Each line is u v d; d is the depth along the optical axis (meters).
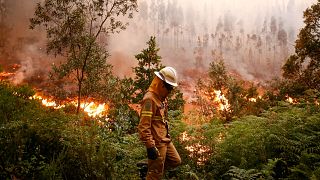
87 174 5.06
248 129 6.45
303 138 5.85
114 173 5.12
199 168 6.31
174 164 5.17
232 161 6.12
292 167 5.43
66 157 5.11
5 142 4.91
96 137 5.50
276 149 6.10
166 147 4.98
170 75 4.92
